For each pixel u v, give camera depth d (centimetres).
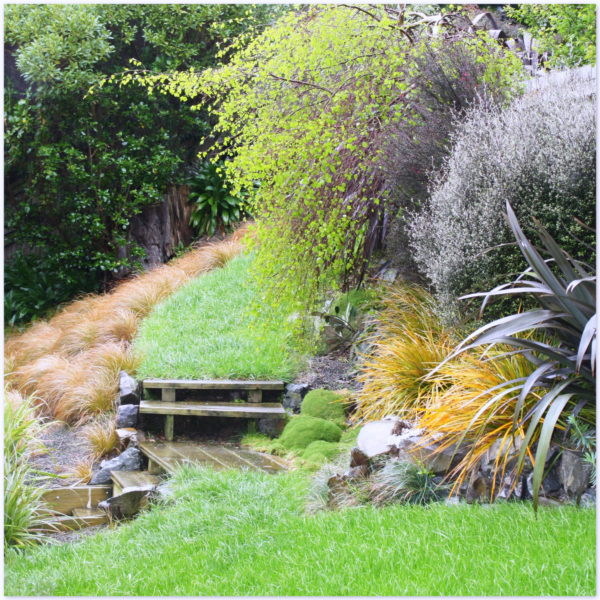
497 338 337
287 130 532
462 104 528
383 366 482
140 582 316
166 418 573
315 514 379
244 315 564
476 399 365
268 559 319
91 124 1040
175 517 392
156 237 1105
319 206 532
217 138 1133
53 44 988
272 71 555
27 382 688
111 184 1067
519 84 555
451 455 362
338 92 537
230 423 591
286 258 538
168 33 1092
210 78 588
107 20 1057
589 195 398
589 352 336
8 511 424
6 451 478
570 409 352
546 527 294
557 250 353
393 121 540
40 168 1059
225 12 1089
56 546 402
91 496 503
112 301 834
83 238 1038
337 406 547
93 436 573
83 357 700
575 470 326
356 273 619
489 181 421
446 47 552
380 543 304
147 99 1071
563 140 405
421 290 548
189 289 809
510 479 340
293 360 626
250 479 432
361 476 387
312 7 573
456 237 423
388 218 583
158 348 670
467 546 288
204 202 1109
